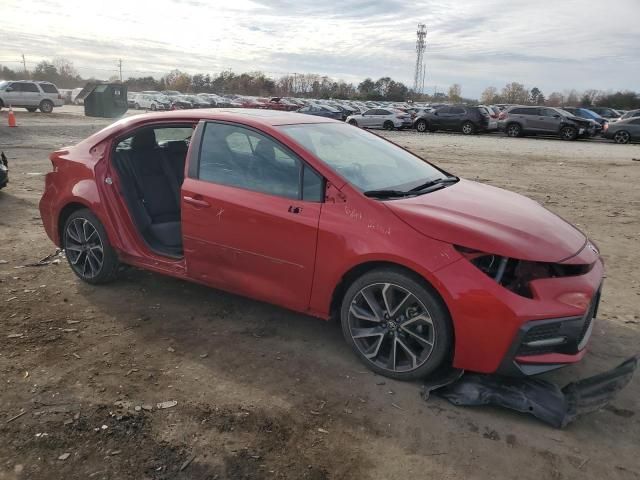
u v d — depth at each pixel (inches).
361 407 124.5
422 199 142.3
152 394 127.8
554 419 118.1
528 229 131.4
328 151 153.6
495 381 127.1
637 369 143.2
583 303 121.3
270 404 125.1
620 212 340.2
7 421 116.9
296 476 103.3
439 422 119.6
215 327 162.7
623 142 994.1
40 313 168.9
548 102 3878.0
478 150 785.6
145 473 103.0
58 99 1352.1
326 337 157.9
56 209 193.3
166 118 173.9
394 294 132.7
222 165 158.4
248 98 2359.7
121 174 185.0
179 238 190.5
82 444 110.4
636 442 114.7
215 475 102.9
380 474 104.3
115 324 163.2
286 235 142.6
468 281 120.3
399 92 4200.3
